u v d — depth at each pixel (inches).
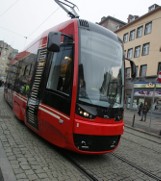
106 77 268.1
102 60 270.5
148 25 1398.9
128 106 1432.1
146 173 247.0
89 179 209.2
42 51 323.6
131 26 1540.4
